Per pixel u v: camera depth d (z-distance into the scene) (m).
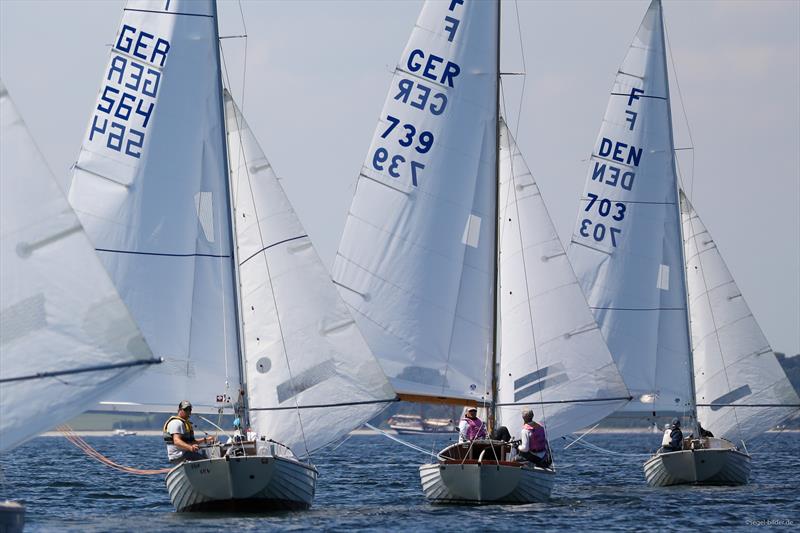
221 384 114.88
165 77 116.94
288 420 115.31
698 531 104.81
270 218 117.00
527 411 123.88
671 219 161.12
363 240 131.00
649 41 163.00
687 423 158.38
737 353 161.12
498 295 131.00
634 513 116.19
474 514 113.25
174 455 109.94
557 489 147.88
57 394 84.44
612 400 133.88
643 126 162.38
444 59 131.12
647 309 160.38
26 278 84.69
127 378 84.81
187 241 116.00
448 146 130.75
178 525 102.31
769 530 105.94
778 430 161.38
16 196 84.75
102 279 84.69
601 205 162.50
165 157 116.50
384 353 129.88
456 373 129.25
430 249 130.12
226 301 115.75
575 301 134.38
